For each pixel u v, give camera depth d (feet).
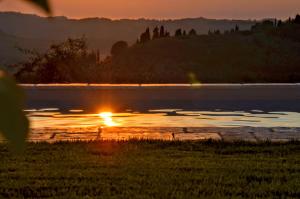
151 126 104.63
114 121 114.62
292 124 109.50
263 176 63.00
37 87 176.14
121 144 81.00
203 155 74.74
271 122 113.29
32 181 60.29
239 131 94.27
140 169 66.33
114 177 62.39
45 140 84.43
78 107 146.20
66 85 181.37
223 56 482.28
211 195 55.21
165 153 75.56
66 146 79.00
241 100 163.12
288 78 254.88
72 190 57.21
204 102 158.40
